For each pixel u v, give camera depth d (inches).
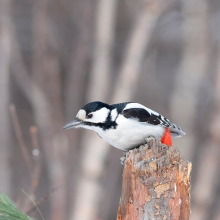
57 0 685.3
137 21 617.0
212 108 648.4
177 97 674.2
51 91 626.8
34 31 653.3
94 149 591.5
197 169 682.8
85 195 592.1
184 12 676.1
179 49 719.1
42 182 611.2
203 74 687.1
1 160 625.0
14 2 693.9
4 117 635.5
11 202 157.5
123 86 609.9
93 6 666.2
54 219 523.8
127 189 180.1
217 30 695.1
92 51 658.2
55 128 607.8
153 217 176.1
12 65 639.1
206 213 640.4
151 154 185.0
